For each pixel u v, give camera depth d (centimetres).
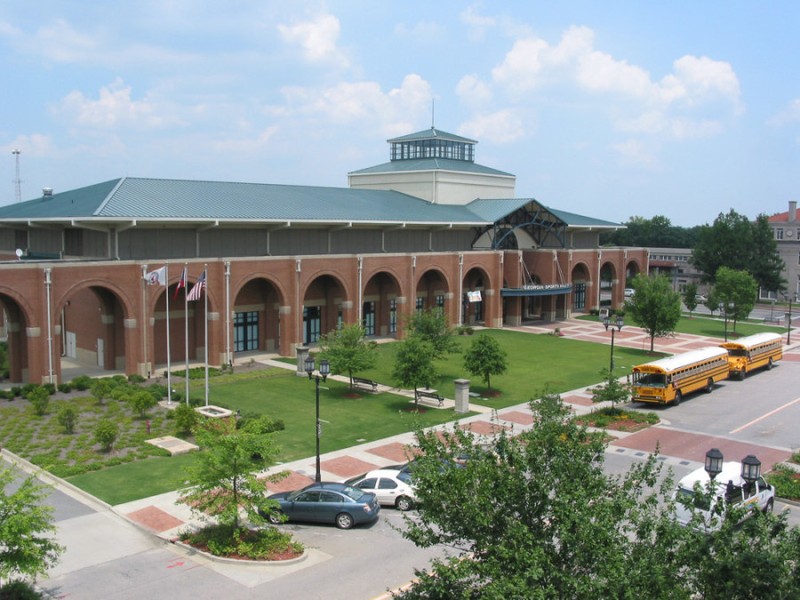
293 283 5725
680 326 8181
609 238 17238
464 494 1441
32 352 4384
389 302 7050
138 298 4797
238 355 5816
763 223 10894
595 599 1221
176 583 2109
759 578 1291
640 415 4144
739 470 2580
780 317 9375
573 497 1364
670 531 1365
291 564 2247
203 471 2284
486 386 4875
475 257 7425
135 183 5666
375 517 2605
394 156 9262
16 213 5741
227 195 6059
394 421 3953
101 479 2964
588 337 7138
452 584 1417
